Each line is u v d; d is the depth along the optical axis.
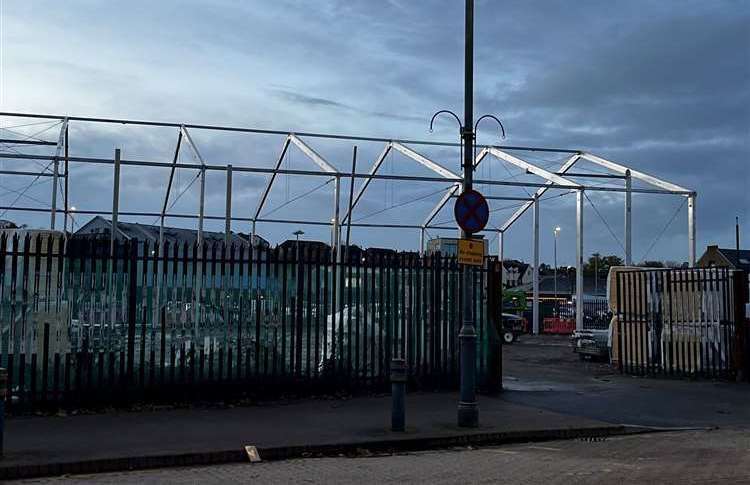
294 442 10.57
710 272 20.23
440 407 14.03
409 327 15.86
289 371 14.66
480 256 12.35
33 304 12.73
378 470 9.25
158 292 13.65
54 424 11.77
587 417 13.60
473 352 12.22
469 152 12.52
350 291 15.34
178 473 9.14
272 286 14.60
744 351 19.58
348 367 15.19
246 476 8.88
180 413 13.00
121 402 13.27
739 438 12.00
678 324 20.70
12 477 8.83
